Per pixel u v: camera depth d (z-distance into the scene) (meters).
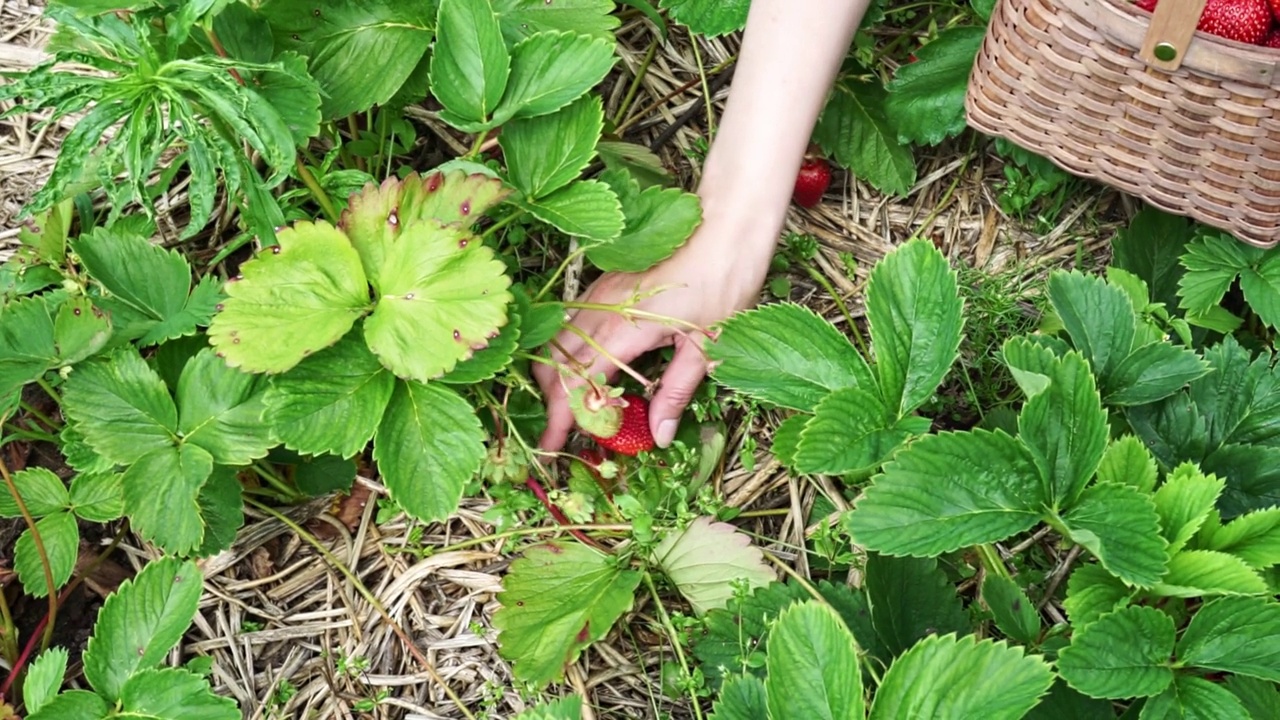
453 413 0.95
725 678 0.92
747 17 1.12
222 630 1.01
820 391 0.96
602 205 1.00
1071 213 1.20
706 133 1.21
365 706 0.99
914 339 0.96
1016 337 0.94
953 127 1.15
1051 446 0.91
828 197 1.21
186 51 0.99
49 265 1.04
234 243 1.05
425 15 1.06
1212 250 1.09
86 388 0.95
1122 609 0.88
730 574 1.01
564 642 0.96
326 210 1.03
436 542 1.05
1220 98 0.99
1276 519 0.90
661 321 0.99
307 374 0.94
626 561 1.01
